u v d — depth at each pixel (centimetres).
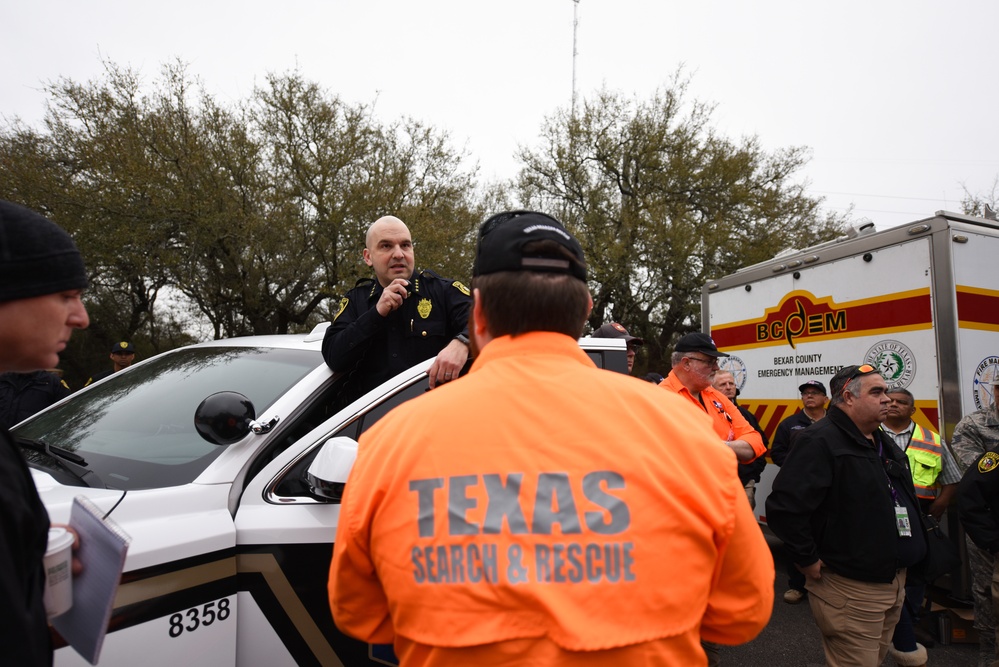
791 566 510
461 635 84
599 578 85
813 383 514
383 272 255
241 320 1925
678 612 87
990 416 404
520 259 105
